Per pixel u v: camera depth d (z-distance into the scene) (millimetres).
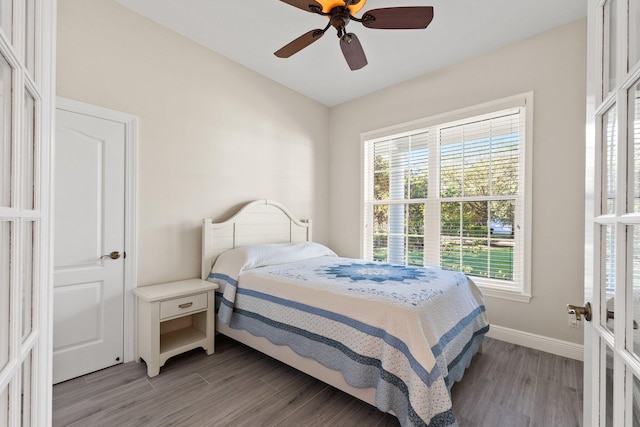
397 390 1466
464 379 2055
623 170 680
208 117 2801
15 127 627
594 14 867
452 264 3059
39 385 764
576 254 2369
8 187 614
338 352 1716
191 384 1995
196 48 2709
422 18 1701
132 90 2309
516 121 2703
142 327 2213
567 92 2402
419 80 3268
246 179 3131
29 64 740
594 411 833
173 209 2555
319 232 4012
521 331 2604
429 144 3229
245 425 1615
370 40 2602
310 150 3873
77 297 2059
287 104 3562
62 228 1996
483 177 2883
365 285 1970
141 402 1799
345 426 1614
